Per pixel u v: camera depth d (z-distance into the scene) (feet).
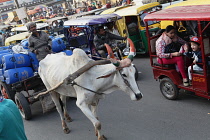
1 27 72.28
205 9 15.90
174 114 17.93
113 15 26.99
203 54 15.88
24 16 60.29
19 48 22.27
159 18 17.92
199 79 16.99
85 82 14.67
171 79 19.31
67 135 18.04
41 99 20.18
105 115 19.92
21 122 9.39
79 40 34.37
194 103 18.95
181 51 18.08
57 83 16.61
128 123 17.99
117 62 12.83
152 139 15.55
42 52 21.61
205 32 17.28
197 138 14.83
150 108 19.54
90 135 17.47
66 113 19.66
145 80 25.68
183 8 18.26
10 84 21.02
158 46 19.15
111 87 14.39
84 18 28.14
